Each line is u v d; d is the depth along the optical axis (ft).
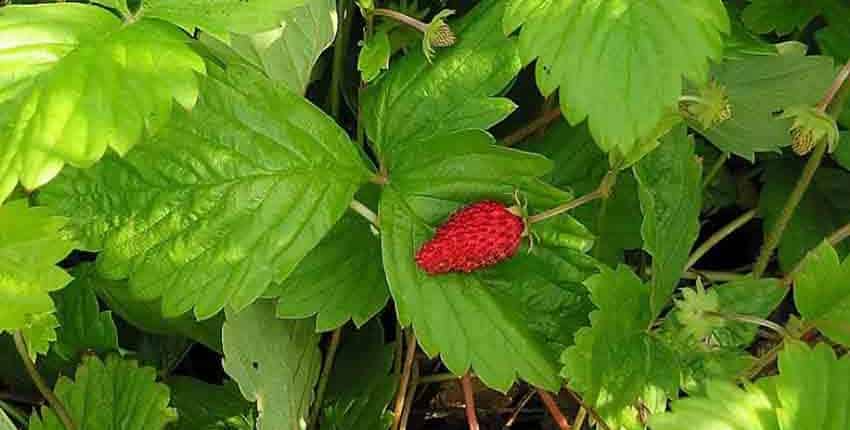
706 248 1.12
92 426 0.98
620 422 0.91
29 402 1.07
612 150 0.91
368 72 0.96
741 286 0.96
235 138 0.91
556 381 0.92
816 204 1.12
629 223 1.04
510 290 0.94
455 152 0.93
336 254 0.97
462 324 0.91
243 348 0.94
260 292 0.90
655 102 0.83
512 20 0.86
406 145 0.95
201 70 0.79
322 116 0.93
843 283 0.91
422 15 1.04
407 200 0.93
